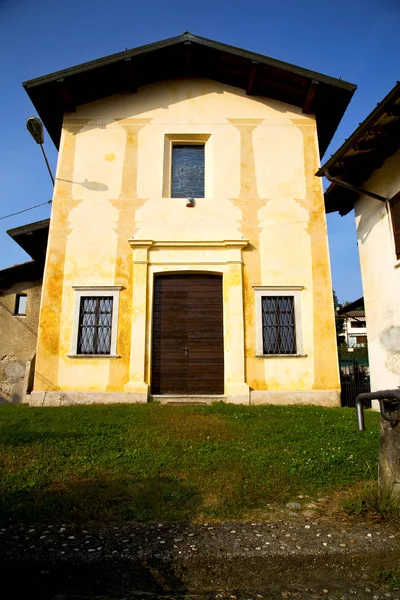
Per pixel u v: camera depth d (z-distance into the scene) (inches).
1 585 106.6
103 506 137.0
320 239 388.8
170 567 109.1
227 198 396.8
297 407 326.3
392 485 136.6
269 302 380.2
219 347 377.7
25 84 383.2
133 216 392.8
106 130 413.4
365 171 341.1
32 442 211.6
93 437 221.6
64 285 376.8
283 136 413.7
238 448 202.7
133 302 373.7
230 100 424.5
